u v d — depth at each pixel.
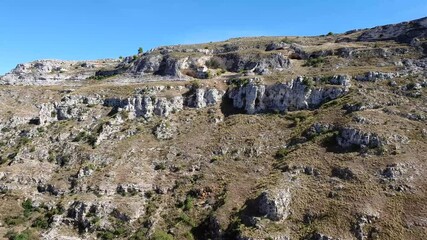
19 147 96.62
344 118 84.62
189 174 84.56
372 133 76.44
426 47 106.00
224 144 90.38
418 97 87.12
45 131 101.94
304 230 63.75
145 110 104.38
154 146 93.69
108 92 115.00
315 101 96.69
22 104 120.56
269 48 133.12
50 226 74.50
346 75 97.81
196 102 106.94
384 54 108.62
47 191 83.88
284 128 91.88
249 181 78.06
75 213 76.06
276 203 67.06
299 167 76.00
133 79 131.88
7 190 82.94
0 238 70.50
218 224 69.12
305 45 132.50
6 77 151.38
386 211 62.97
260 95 101.81
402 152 72.62
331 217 64.06
